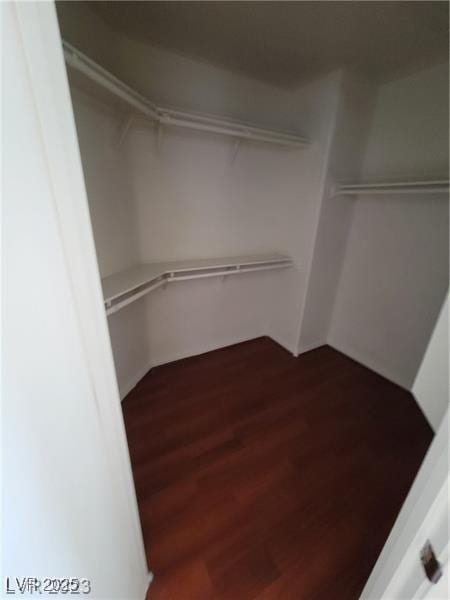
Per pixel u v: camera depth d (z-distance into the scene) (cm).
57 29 35
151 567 99
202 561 101
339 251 228
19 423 36
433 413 62
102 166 135
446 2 111
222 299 235
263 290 257
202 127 147
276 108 200
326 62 160
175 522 114
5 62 29
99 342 52
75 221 42
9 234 32
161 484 129
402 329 204
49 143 36
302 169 204
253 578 97
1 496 34
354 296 234
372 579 61
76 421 48
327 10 118
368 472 140
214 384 204
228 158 192
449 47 143
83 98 117
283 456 147
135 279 146
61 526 47
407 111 178
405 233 192
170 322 213
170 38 138
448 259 174
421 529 37
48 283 39
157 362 218
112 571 68
